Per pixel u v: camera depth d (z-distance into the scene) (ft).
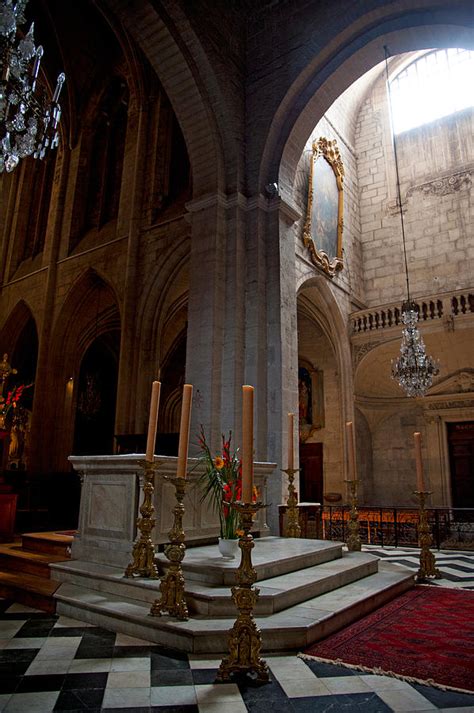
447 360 53.88
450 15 32.53
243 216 36.81
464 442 55.77
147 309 48.37
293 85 37.68
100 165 62.85
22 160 71.26
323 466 56.54
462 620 15.67
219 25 38.73
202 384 33.24
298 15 39.01
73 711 9.63
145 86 56.08
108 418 72.13
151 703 10.00
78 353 59.21
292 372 35.24
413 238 59.72
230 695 10.38
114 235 54.24
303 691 10.59
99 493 19.56
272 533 30.48
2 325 63.77
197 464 19.89
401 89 65.87
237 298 34.68
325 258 50.85
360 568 20.08
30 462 52.60
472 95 60.03
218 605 14.03
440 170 59.82
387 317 53.42
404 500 57.67
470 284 54.75
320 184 52.75
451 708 9.82
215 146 37.29
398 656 12.43
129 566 16.33
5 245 68.33
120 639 13.71
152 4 34.73
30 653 12.64
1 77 21.44
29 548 23.41
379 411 60.70
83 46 62.28
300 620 13.75
